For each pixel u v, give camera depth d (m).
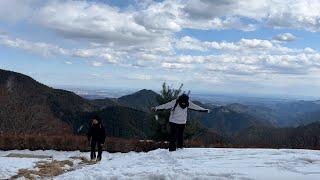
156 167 10.47
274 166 9.32
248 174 8.30
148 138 23.09
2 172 13.23
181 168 9.52
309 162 9.73
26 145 24.58
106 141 24.22
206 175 8.45
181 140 13.46
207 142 25.86
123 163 12.58
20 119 50.91
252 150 12.65
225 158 11.18
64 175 11.74
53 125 53.69
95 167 12.66
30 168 13.99
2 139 24.62
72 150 24.34
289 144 29.44
